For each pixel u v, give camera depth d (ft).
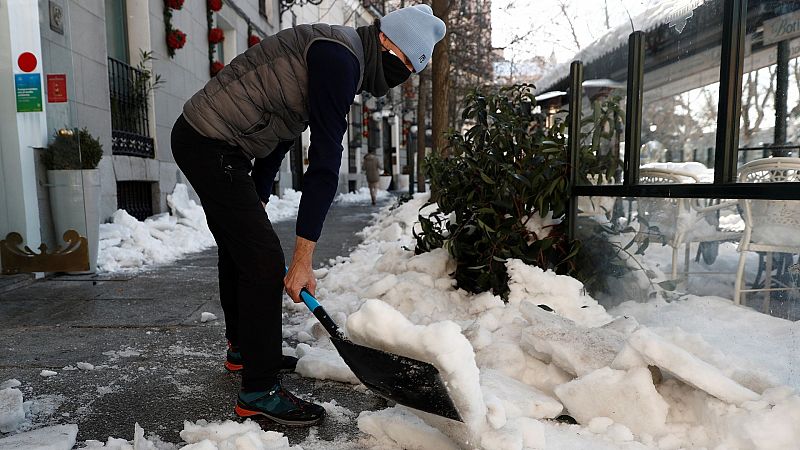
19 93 14.57
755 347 6.63
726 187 6.85
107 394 7.32
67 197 15.58
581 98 10.51
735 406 5.29
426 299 10.50
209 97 6.31
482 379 6.59
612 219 9.64
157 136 28.04
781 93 9.54
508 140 10.50
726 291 7.25
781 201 6.39
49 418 6.60
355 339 5.22
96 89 21.65
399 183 114.62
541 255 10.30
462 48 45.91
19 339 9.77
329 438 6.06
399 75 6.70
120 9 26.84
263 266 6.36
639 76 9.10
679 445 5.37
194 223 26.68
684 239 7.95
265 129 6.41
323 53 6.03
